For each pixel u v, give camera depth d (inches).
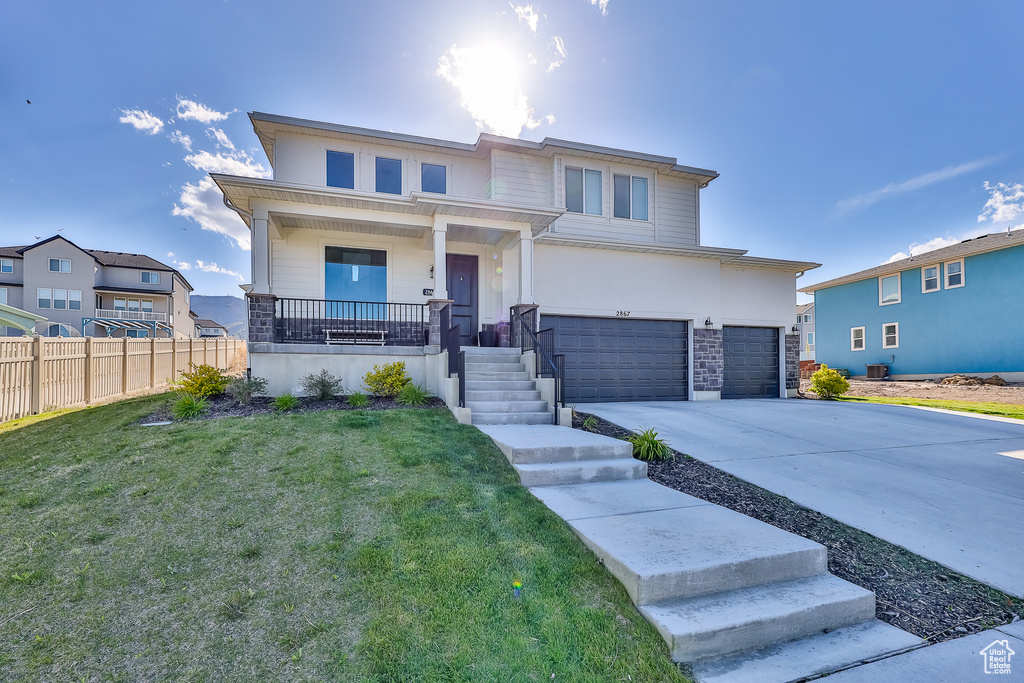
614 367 442.6
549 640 84.1
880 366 800.9
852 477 191.5
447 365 280.8
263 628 86.7
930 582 113.3
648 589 94.7
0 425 236.8
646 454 208.4
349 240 393.7
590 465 177.0
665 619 88.8
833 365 913.5
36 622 87.9
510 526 126.3
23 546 111.8
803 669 82.0
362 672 75.5
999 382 621.0
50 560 106.7
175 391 315.6
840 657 85.9
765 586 105.3
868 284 847.1
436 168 441.4
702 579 99.7
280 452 174.6
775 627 91.2
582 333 433.4
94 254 1216.8
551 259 423.2
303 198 315.6
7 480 149.3
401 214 344.5
